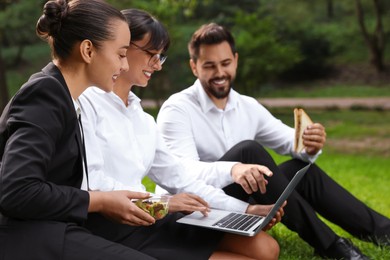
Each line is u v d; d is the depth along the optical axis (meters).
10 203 2.15
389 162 9.82
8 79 25.02
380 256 3.56
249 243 2.90
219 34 3.83
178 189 3.28
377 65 25.89
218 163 3.38
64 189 2.29
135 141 3.01
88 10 2.43
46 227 2.25
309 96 23.88
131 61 3.05
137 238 2.81
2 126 2.30
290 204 3.48
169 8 17.44
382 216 3.84
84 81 2.50
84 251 2.26
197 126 3.93
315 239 3.53
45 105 2.28
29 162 2.17
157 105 19.80
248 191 3.23
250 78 18.47
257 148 3.50
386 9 28.80
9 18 20.41
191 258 2.71
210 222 2.88
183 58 20.47
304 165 3.82
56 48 2.46
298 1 29.50
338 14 31.56
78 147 2.42
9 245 2.23
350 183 7.18
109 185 2.77
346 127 15.51
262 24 18.98
